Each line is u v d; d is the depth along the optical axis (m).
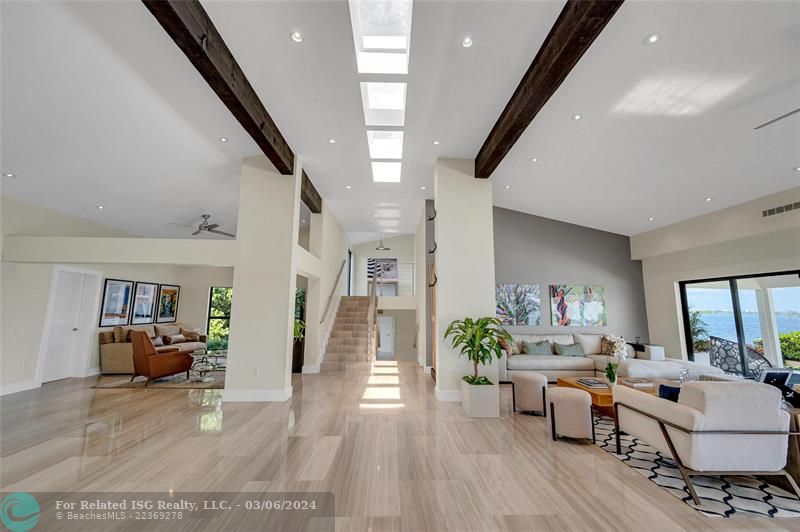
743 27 2.64
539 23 2.75
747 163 4.36
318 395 5.06
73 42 2.90
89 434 3.38
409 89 3.59
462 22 2.74
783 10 2.48
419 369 7.47
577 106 3.77
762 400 2.36
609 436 3.57
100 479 2.46
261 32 2.86
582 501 2.25
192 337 8.34
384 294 12.41
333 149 4.96
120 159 4.68
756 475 2.37
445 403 4.66
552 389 3.58
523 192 6.58
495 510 2.13
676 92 3.41
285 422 3.80
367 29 3.26
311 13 2.68
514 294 7.49
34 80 3.24
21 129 3.84
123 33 2.84
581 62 3.12
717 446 2.34
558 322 7.43
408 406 4.51
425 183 6.22
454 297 4.91
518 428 3.72
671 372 5.53
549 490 2.38
